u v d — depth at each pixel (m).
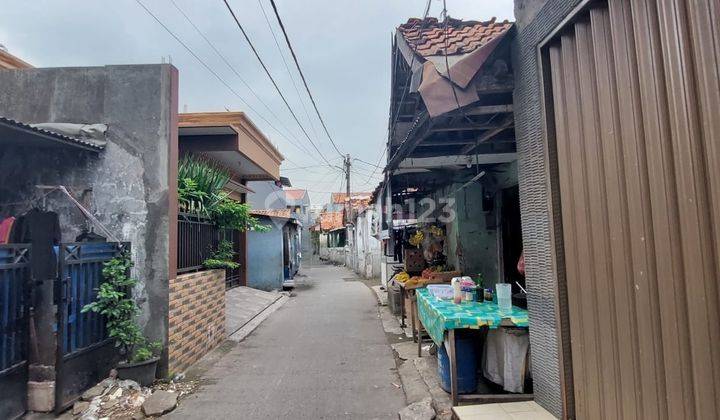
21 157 5.24
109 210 5.16
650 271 2.13
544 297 3.27
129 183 5.18
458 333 4.47
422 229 9.03
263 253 14.08
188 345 5.62
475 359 4.39
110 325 4.70
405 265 8.62
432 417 3.77
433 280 6.73
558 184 3.07
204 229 6.77
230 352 6.52
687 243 1.89
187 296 5.63
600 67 2.46
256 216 13.46
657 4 2.02
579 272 2.84
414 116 5.03
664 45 1.99
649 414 2.17
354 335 7.54
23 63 6.63
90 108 5.31
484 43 3.90
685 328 1.92
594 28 2.50
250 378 5.23
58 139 4.56
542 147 3.18
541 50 3.16
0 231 4.61
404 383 4.82
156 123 5.22
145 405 4.19
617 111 2.35
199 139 8.22
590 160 2.62
